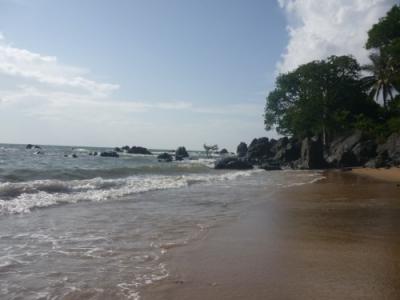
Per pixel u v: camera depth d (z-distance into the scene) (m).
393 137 39.88
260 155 60.41
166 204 12.91
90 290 5.01
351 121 51.91
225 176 27.06
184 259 6.45
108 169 26.52
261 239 7.89
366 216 10.55
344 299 4.68
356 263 6.17
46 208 11.43
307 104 51.94
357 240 7.76
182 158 63.97
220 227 9.09
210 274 5.66
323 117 51.69
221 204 13.02
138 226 9.12
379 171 30.41
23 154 56.19
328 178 25.34
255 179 24.77
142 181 20.22
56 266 6.02
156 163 45.44
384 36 50.31
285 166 45.38
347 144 45.84
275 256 6.62
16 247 7.07
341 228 8.95
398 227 9.06
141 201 13.56
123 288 5.09
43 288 5.07
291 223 9.59
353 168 35.81
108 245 7.31
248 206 12.55
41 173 20.72
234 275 5.62
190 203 13.23
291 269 5.88
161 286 5.17
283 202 13.51
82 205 12.29
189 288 5.09
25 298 4.74
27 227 8.76
